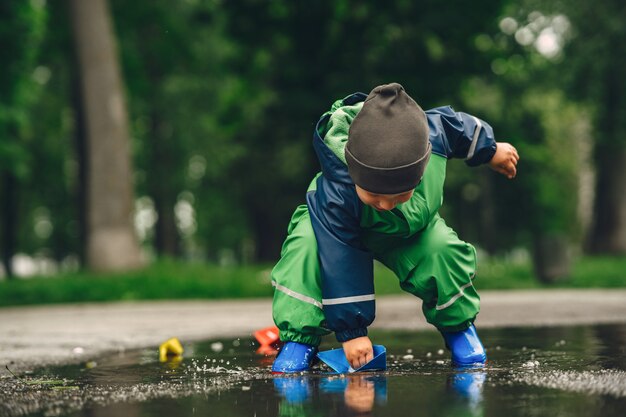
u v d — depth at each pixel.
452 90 16.00
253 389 2.37
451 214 27.81
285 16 15.98
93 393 2.40
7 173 24.58
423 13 15.05
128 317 7.57
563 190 33.09
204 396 2.26
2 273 29.67
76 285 11.67
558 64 19.14
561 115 28.86
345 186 2.91
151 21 20.22
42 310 9.42
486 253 26.05
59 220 29.80
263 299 11.44
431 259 3.02
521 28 17.33
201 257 40.44
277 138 17.64
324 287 2.91
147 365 3.26
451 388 2.27
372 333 4.79
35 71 21.55
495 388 2.24
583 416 1.79
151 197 25.31
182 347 4.07
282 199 22.00
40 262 35.31
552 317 5.97
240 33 16.67
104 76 13.56
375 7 15.09
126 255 13.43
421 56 15.16
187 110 22.66
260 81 18.00
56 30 18.70
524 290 12.68
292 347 2.99
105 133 13.49
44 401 2.26
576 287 13.19
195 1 20.39
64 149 24.95
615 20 18.02
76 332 5.63
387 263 3.14
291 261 3.00
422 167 2.68
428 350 3.61
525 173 26.91
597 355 3.21
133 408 2.08
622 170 21.72
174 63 22.11
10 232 24.98
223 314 7.86
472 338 3.10
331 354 2.99
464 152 3.25
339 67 15.88
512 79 19.12
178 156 24.28
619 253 21.70
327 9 15.52
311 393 2.26
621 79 19.41
